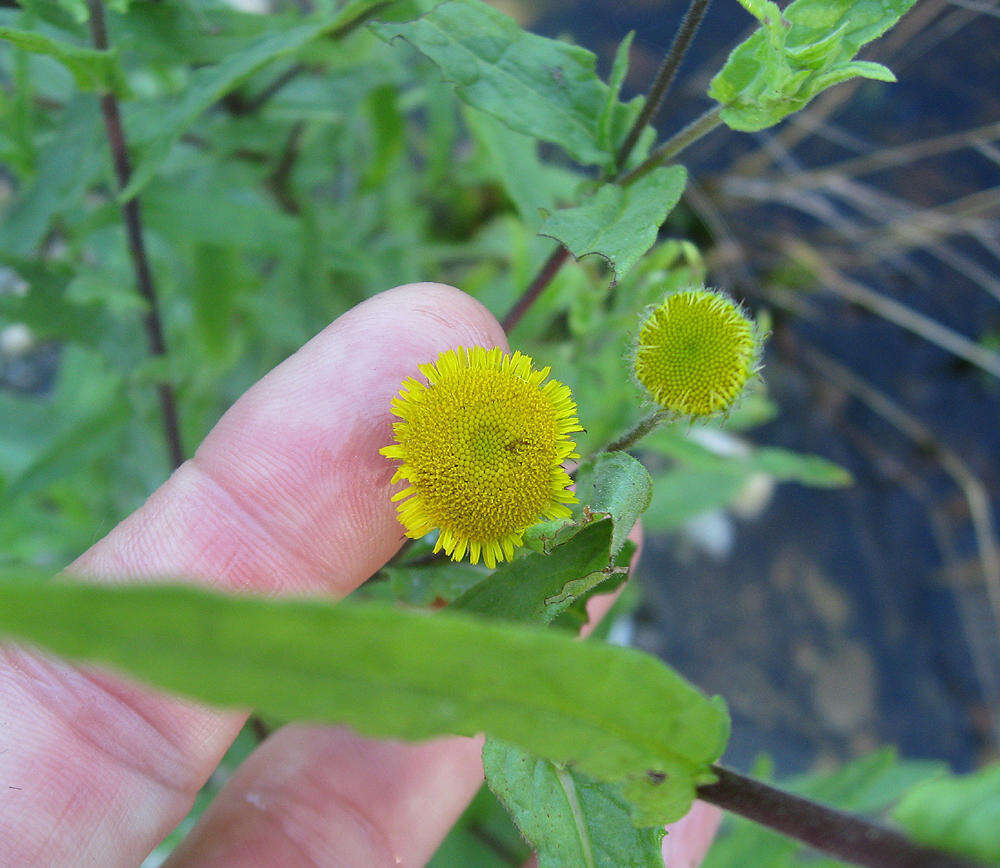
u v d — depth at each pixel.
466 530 0.05
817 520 0.16
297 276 0.10
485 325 0.07
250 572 0.07
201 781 0.06
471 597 0.05
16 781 0.06
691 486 0.12
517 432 0.05
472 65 0.06
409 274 0.12
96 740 0.06
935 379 0.16
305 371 0.07
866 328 0.16
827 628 0.15
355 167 0.13
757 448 0.16
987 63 0.15
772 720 0.15
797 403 0.16
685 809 0.05
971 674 0.15
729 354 0.06
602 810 0.05
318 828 0.07
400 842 0.07
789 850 0.09
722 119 0.06
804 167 0.16
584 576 0.05
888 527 0.15
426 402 0.05
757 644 0.15
